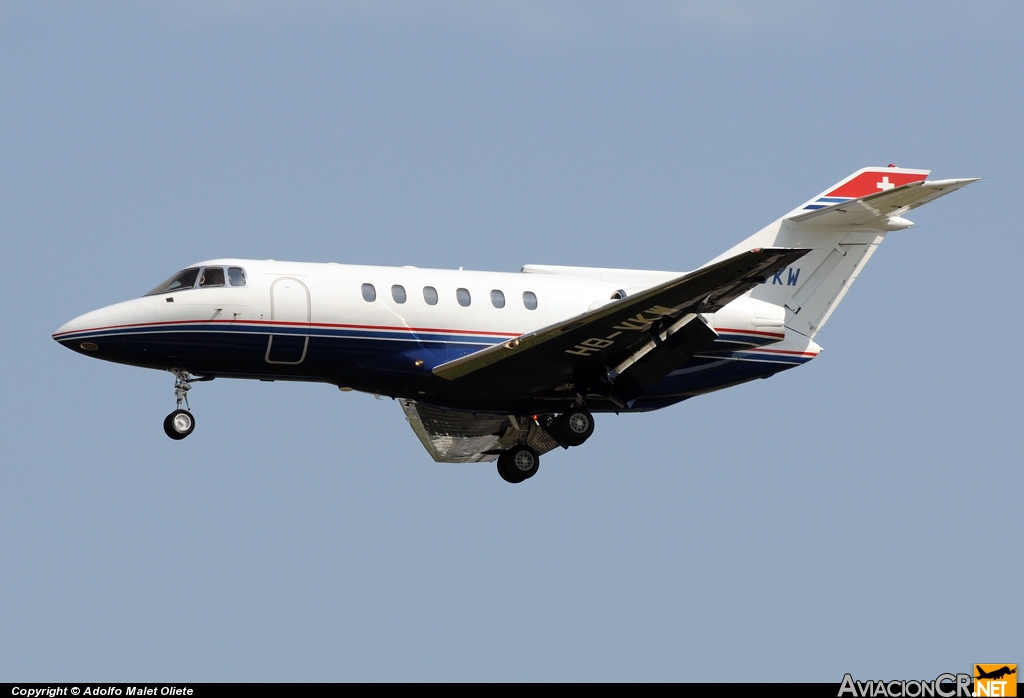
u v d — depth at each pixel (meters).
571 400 90.19
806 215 94.88
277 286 83.94
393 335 85.31
